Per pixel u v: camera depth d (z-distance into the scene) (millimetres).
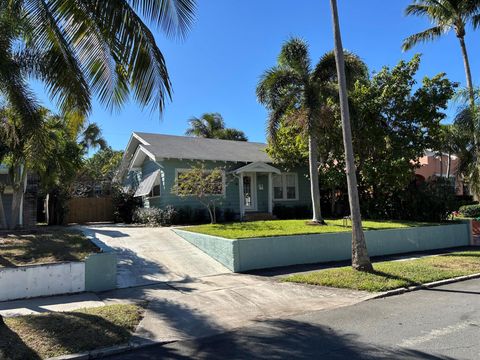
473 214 24391
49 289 8734
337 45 10688
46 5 7391
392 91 18328
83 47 7879
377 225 16141
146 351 5570
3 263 9273
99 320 6547
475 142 20750
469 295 8383
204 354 5387
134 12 7184
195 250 12820
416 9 22859
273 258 11945
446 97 18297
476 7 21125
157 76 7547
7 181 18000
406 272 10297
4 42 7961
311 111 15680
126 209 22547
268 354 5293
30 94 8359
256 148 24391
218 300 8219
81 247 11453
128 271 10555
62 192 21312
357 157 19531
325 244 13086
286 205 22688
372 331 6082
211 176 18375
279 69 16375
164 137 22641
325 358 5059
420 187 19281
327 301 8055
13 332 5812
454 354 5023
